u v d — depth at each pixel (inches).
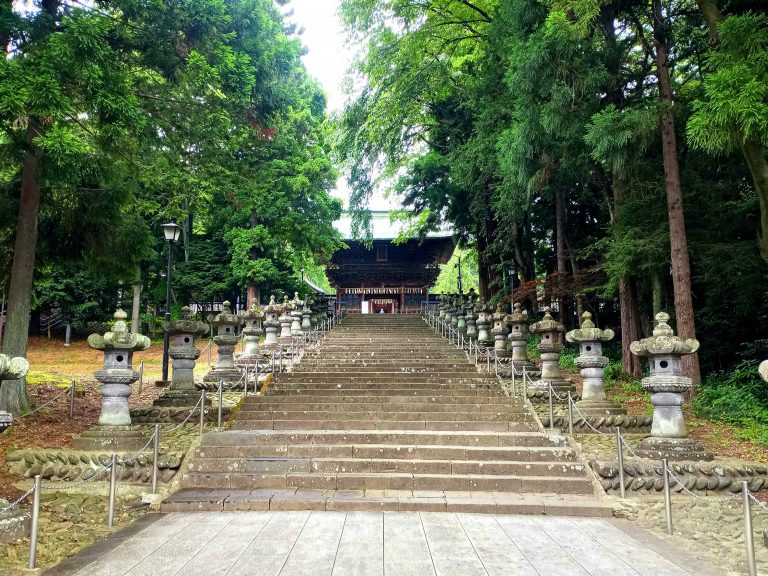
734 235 614.5
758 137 388.5
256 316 778.2
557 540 262.8
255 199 643.5
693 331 527.5
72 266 589.9
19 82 354.0
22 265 475.5
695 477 348.2
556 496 337.4
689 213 603.8
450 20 925.8
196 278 1321.4
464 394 555.8
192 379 556.1
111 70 418.9
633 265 609.9
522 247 1090.1
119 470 358.9
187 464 370.6
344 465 371.2
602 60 575.2
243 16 686.5
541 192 922.7
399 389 568.4
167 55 518.3
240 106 566.9
